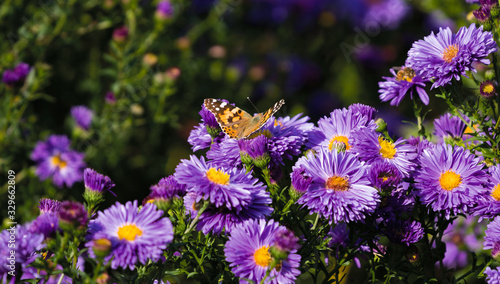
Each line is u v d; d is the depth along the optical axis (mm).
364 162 755
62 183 1201
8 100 1089
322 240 748
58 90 1377
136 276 714
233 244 708
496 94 809
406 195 774
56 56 1365
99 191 735
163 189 720
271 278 700
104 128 1254
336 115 795
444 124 824
